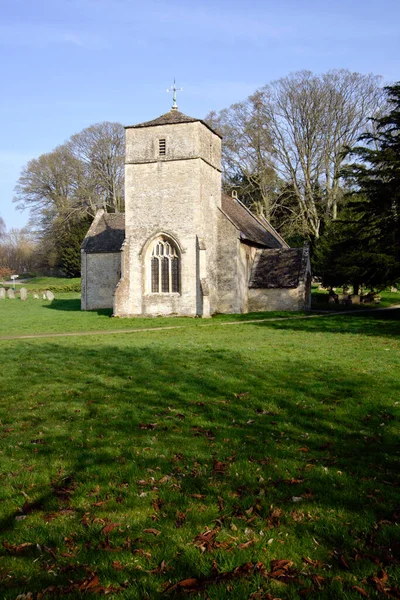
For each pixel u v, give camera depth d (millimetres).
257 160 58344
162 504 6398
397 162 31172
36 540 5586
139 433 9188
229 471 7395
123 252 36156
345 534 5613
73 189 74500
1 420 10008
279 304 39062
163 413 10391
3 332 26188
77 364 15602
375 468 7453
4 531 5801
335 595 4613
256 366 14695
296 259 40406
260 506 6289
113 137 72000
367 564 5062
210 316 34500
